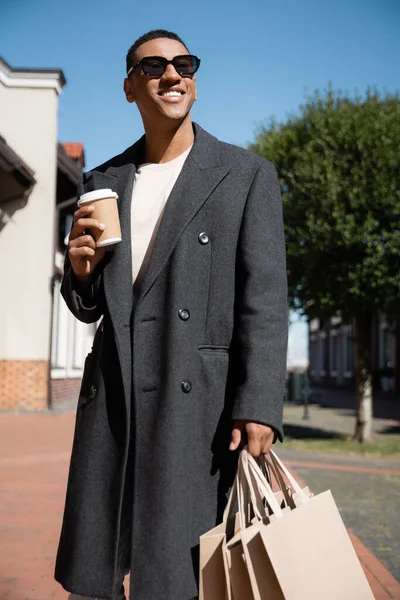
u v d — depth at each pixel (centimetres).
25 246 1442
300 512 165
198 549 175
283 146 1140
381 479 745
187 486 174
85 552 180
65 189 1748
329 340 4706
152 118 202
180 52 202
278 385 175
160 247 187
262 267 184
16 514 517
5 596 337
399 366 3100
